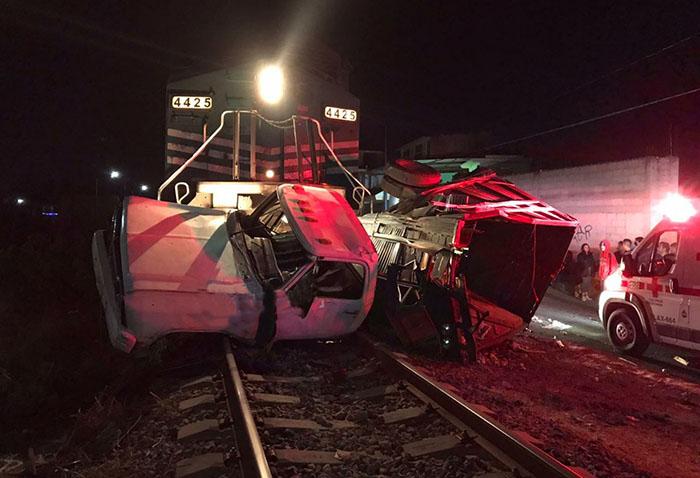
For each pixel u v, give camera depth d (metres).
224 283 6.88
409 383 6.43
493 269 10.10
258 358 7.39
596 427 5.96
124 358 7.65
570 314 13.65
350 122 12.02
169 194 11.34
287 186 8.23
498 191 9.85
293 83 11.40
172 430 5.30
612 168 17.92
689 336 8.73
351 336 8.77
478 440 4.89
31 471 4.99
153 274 6.59
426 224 8.82
